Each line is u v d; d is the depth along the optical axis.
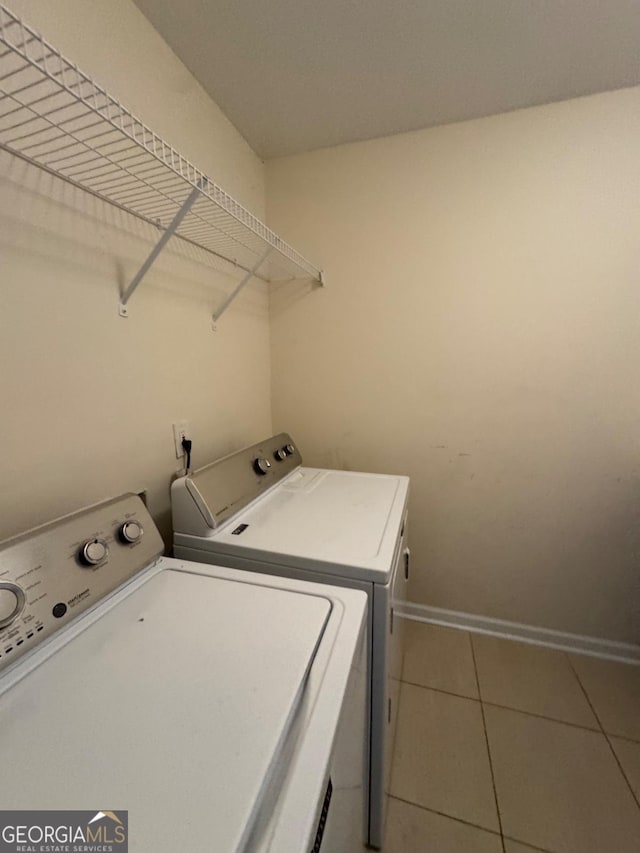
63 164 0.88
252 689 0.58
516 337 1.67
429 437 1.84
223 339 1.60
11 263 0.79
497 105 1.51
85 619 0.74
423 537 1.92
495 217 1.62
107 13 0.97
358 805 0.82
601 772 1.24
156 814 0.42
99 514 0.85
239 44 1.20
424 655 1.75
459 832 1.08
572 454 1.67
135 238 1.12
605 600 1.72
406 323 1.80
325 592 0.84
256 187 1.81
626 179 1.46
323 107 1.50
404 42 1.21
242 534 1.10
